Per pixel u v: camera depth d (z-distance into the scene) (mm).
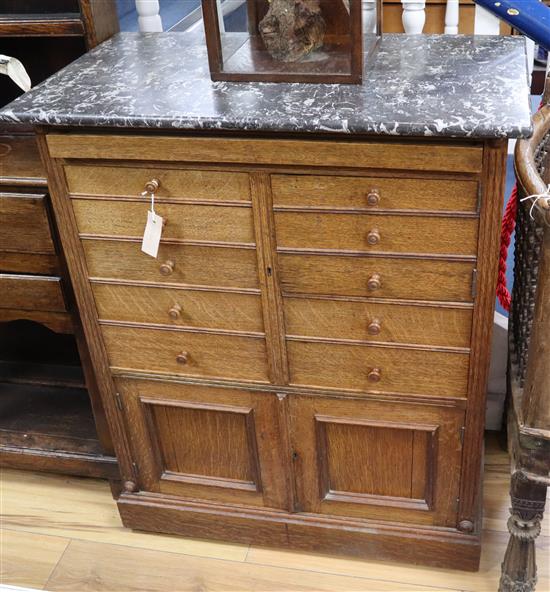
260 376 1799
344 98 1521
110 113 1525
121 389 1919
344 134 1467
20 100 1615
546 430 1612
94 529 2178
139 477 2066
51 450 2176
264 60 1614
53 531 2176
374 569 2006
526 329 1753
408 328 1647
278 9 1555
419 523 1936
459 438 1771
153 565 2062
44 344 2508
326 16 1539
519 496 1708
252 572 2023
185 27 2191
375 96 1520
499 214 1467
